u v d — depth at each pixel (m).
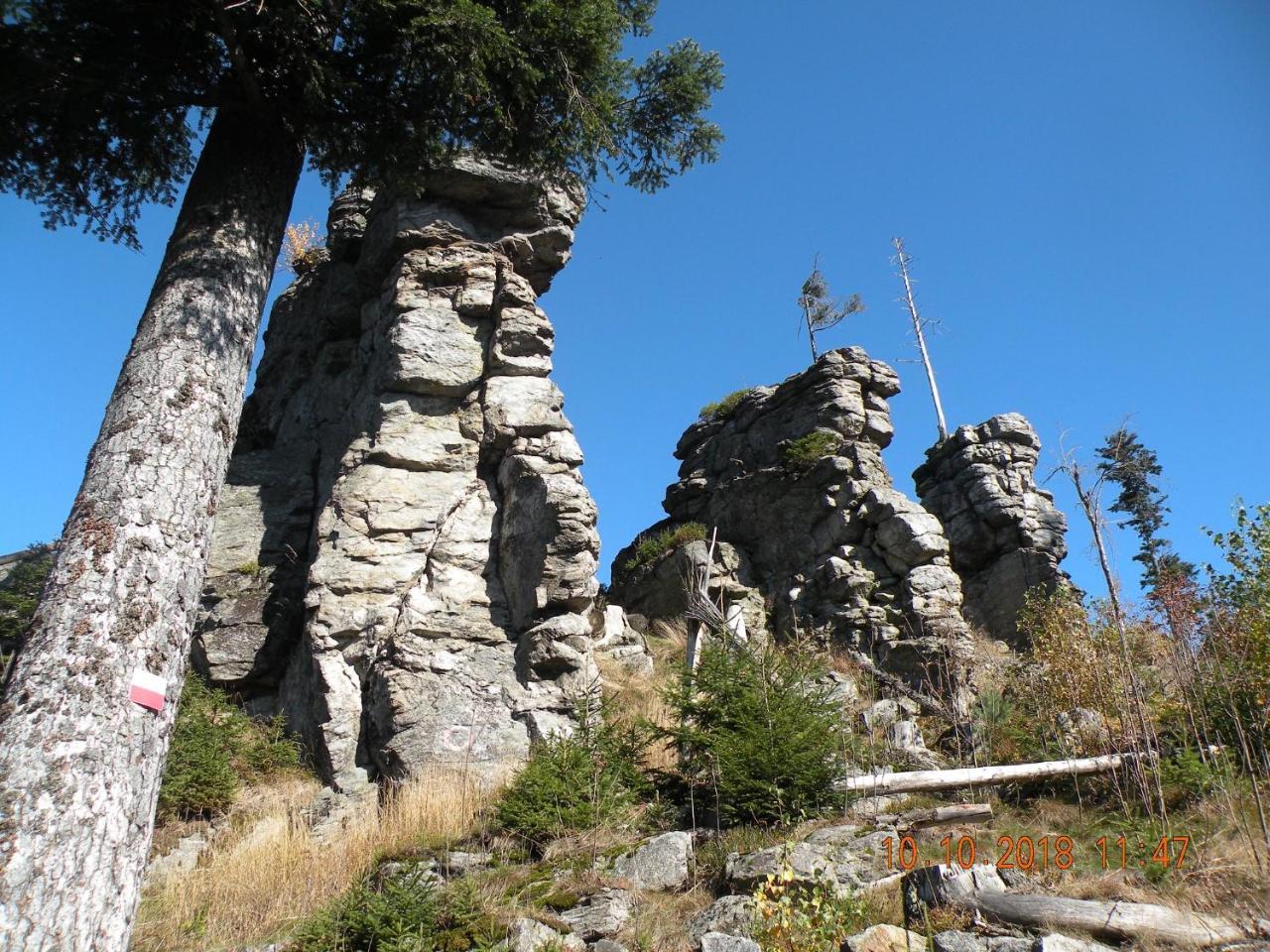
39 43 8.64
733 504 24.62
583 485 15.98
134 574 6.52
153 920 9.04
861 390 24.67
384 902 7.80
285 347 20.58
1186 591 9.91
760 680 10.55
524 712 13.81
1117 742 10.20
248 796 12.67
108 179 10.13
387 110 9.84
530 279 18.34
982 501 23.22
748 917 7.50
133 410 7.13
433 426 16.27
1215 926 6.17
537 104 10.40
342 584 14.61
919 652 18.86
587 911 7.95
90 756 5.88
